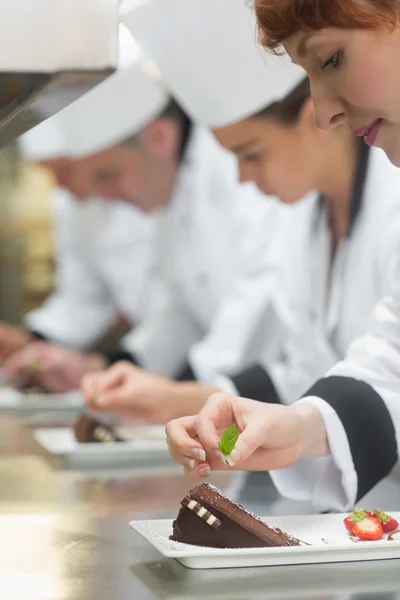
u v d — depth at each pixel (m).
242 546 1.36
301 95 2.24
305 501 1.78
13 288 5.40
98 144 3.63
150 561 1.38
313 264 2.58
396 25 1.32
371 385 1.74
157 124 3.60
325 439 1.67
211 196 3.60
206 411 1.55
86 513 1.70
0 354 4.11
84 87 1.32
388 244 2.10
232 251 3.52
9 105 1.30
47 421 2.92
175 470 2.14
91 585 1.27
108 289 4.41
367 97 1.37
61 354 3.54
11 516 1.68
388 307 1.85
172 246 3.76
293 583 1.26
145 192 3.72
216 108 2.28
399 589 1.25
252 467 1.58
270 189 2.38
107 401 2.49
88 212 4.31
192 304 3.77
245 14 2.19
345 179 2.36
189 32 2.25
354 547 1.35
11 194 5.45
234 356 3.08
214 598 1.21
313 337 2.58
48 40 1.24
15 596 1.22
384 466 1.71
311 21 1.32
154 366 3.84
